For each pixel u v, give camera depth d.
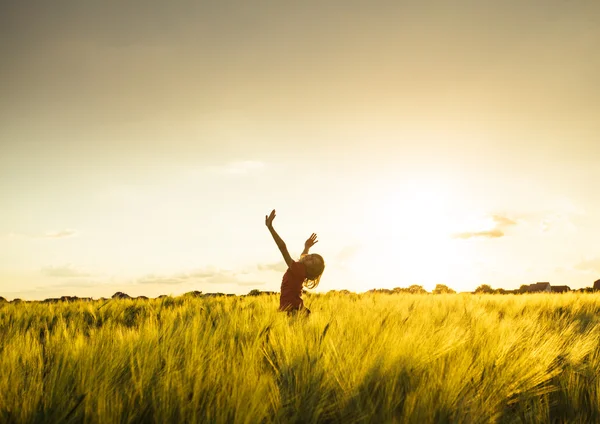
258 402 2.30
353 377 2.69
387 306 7.43
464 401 2.58
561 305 10.74
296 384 2.68
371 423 2.35
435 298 11.30
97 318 7.29
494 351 3.44
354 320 4.44
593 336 4.64
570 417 2.88
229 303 8.35
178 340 3.46
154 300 10.27
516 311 9.20
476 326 4.62
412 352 3.10
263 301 8.66
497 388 2.92
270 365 3.20
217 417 2.18
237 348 3.46
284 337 3.59
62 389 2.43
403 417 2.36
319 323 3.97
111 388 2.48
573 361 3.80
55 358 2.89
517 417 2.71
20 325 5.89
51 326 6.21
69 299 10.40
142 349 3.07
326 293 11.63
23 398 2.32
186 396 2.37
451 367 2.91
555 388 3.17
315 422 2.39
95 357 2.85
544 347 3.70
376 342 3.32
